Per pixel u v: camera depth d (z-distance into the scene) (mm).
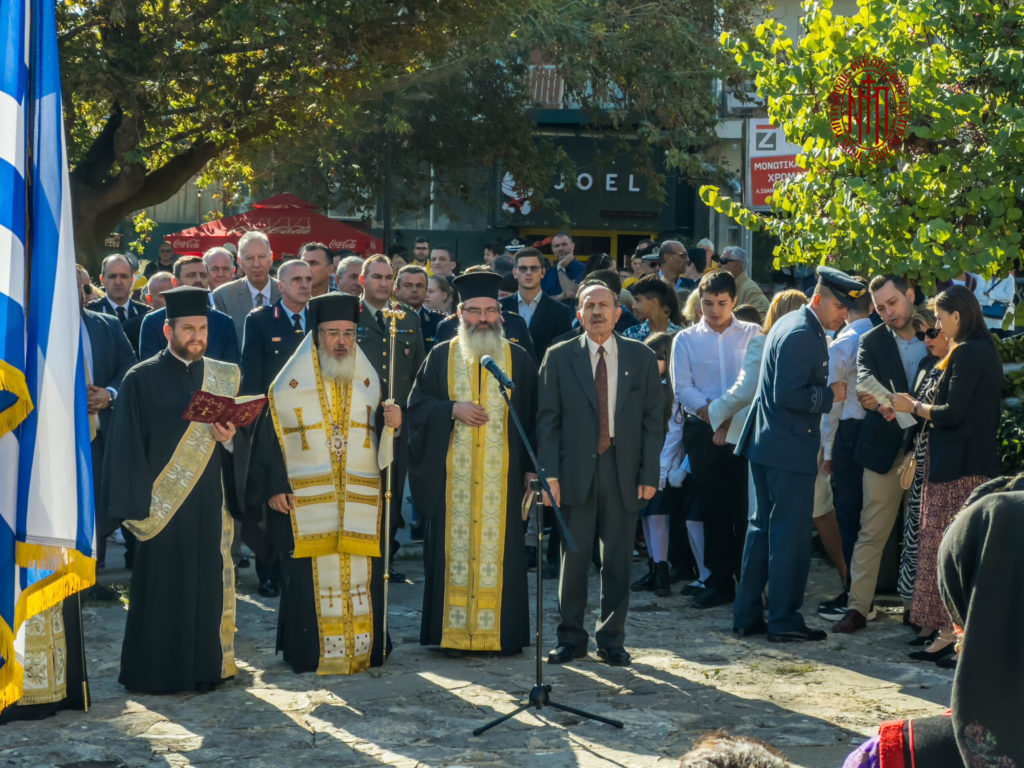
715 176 20266
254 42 14453
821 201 7469
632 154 20891
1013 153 6664
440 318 9258
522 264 8883
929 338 6555
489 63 19641
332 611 6047
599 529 6227
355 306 6199
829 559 8820
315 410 6102
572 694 5680
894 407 6305
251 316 7797
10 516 4250
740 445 6824
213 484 5770
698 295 8047
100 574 8336
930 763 2047
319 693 5707
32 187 4340
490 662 6258
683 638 6723
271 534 6273
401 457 6695
